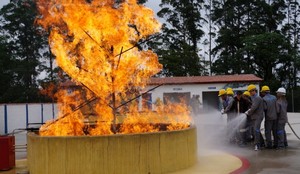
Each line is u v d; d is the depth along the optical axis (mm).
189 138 9875
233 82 33531
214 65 62438
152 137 8812
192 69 54125
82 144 8391
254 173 9477
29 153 9484
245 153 12711
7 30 53594
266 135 13812
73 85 25000
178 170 9406
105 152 8406
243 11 67000
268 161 11180
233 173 9250
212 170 9531
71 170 8398
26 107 27141
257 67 60750
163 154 8992
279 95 13852
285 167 10273
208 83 33531
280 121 13805
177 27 66125
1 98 48625
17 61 51250
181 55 54688
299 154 12430
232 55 62188
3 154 9977
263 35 57906
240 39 63219
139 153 8641
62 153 8461
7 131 26266
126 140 8531
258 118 13508
